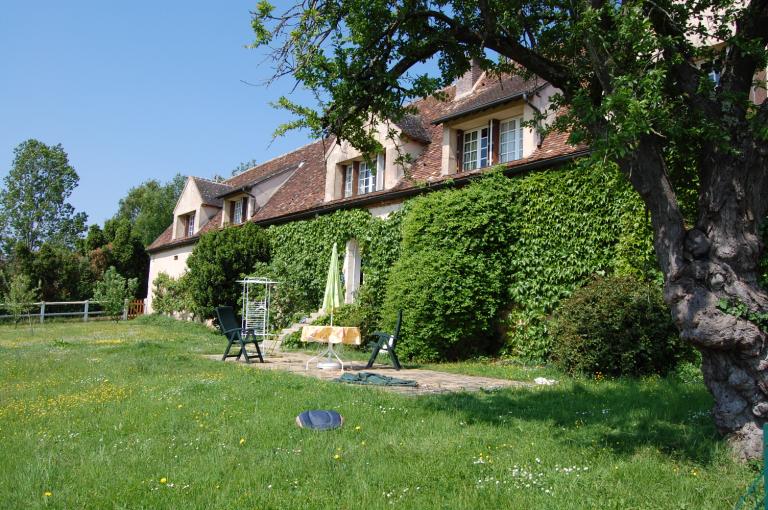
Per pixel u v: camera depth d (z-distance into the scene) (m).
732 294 4.38
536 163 12.10
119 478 4.09
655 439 4.96
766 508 2.58
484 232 12.23
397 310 12.75
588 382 8.53
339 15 5.87
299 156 27.17
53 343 15.27
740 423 4.38
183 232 30.22
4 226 52.19
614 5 5.07
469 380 9.23
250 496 3.73
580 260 11.07
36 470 4.25
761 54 4.43
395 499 3.71
